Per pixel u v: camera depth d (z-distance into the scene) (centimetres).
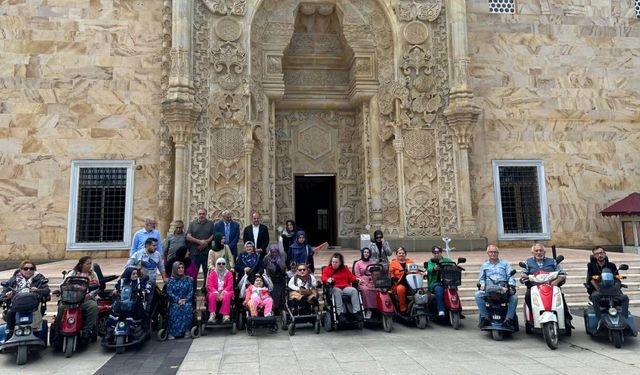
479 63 1612
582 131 1630
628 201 1484
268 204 1434
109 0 1457
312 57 1606
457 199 1440
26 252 1330
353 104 1591
